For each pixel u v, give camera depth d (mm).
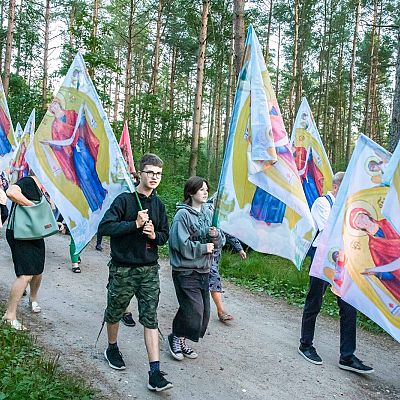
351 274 4930
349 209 5000
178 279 4949
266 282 8883
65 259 9242
